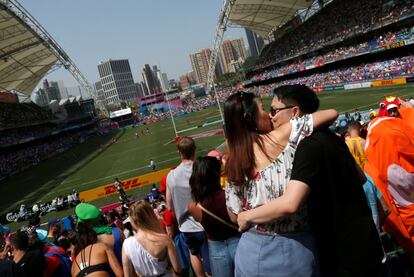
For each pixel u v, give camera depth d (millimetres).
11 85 108625
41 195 47406
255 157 3354
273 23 120625
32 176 66062
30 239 6223
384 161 4793
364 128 8984
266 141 3352
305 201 3242
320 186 3139
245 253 3486
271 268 3307
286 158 3264
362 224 3143
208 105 142750
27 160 84125
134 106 183000
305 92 3592
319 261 3330
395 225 4906
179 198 6465
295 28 108625
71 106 140000
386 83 61000
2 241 8109
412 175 4812
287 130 3348
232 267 5172
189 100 166500
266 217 3131
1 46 77875
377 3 73125
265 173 3303
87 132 135250
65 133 130625
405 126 5035
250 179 3389
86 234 5688
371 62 75688
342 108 51219
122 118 152000
